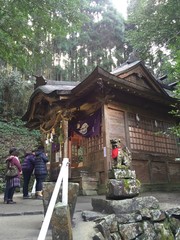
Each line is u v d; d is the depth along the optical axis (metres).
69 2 9.30
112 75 8.10
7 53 9.44
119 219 4.20
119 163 5.23
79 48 31.28
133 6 14.69
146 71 10.14
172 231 4.57
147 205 4.70
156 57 11.98
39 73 25.77
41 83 11.38
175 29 10.48
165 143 10.80
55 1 9.01
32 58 10.64
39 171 8.37
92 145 9.72
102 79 7.94
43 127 11.98
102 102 8.90
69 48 29.62
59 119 10.20
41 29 9.94
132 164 9.03
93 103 9.55
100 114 9.19
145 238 4.18
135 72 9.98
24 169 8.67
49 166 11.73
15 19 8.96
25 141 18.25
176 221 4.70
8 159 7.39
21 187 12.70
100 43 30.67
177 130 6.93
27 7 8.93
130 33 12.09
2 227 4.16
